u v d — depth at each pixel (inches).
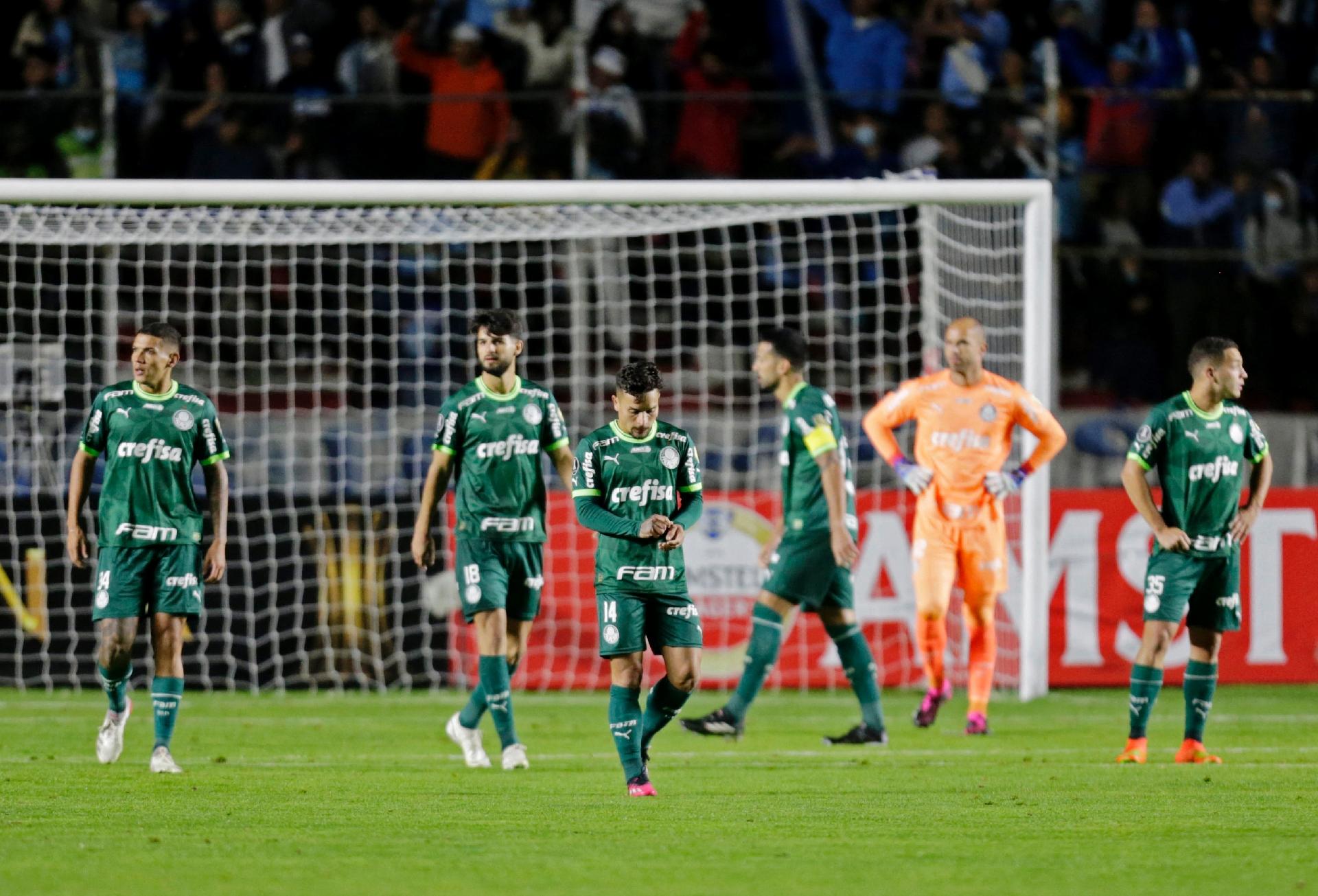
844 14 2293.3
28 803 815.7
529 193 1314.0
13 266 1491.1
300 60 2197.3
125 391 934.4
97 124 2121.1
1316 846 702.5
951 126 2209.6
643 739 878.4
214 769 967.6
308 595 1503.4
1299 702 1409.9
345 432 1520.7
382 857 665.6
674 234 1780.3
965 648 1528.1
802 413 1064.8
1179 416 984.9
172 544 933.2
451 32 2240.4
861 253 2130.9
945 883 614.2
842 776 951.6
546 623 1512.1
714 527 1525.6
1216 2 2297.0
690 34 2281.0
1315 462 1734.7
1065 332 2075.5
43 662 1469.0
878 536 1534.2
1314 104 2215.8
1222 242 2148.1
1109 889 603.8
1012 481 1198.3
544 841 706.8
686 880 619.2
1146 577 1011.9
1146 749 1086.4
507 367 986.1
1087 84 2279.8
